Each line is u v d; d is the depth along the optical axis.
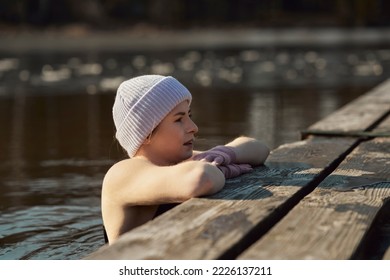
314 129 6.74
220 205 3.65
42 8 64.31
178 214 3.50
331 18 71.75
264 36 53.78
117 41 48.03
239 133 8.80
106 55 29.77
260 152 4.79
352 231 3.27
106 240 4.54
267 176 4.45
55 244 4.61
